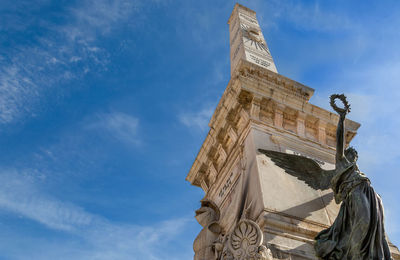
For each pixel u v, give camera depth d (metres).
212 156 17.31
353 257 9.68
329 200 13.34
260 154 13.65
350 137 16.66
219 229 13.85
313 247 11.21
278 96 15.79
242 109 15.38
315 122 16.22
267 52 22.27
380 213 10.25
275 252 10.52
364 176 10.72
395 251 12.50
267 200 12.03
